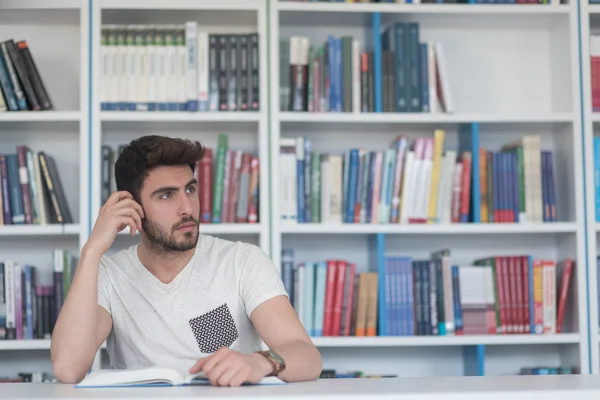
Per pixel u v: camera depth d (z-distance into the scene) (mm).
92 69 3426
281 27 3803
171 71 3447
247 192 3449
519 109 3867
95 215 3375
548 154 3613
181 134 3723
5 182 3424
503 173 3584
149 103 3430
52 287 3418
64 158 3703
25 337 3371
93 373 1622
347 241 3764
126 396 1319
